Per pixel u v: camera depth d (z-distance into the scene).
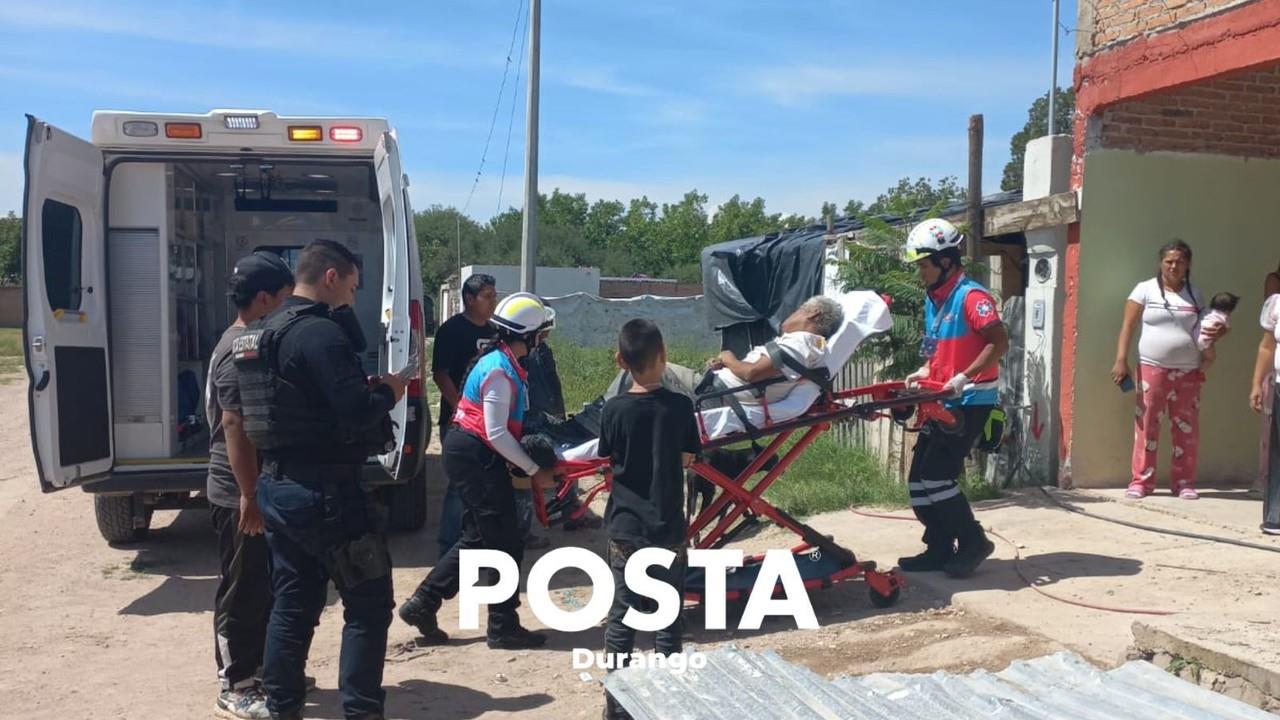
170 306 7.64
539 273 38.88
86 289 7.00
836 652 5.17
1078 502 7.75
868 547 6.91
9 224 64.31
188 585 6.92
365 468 7.08
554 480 5.45
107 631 5.95
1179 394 7.76
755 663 4.31
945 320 6.12
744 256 13.23
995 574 6.10
